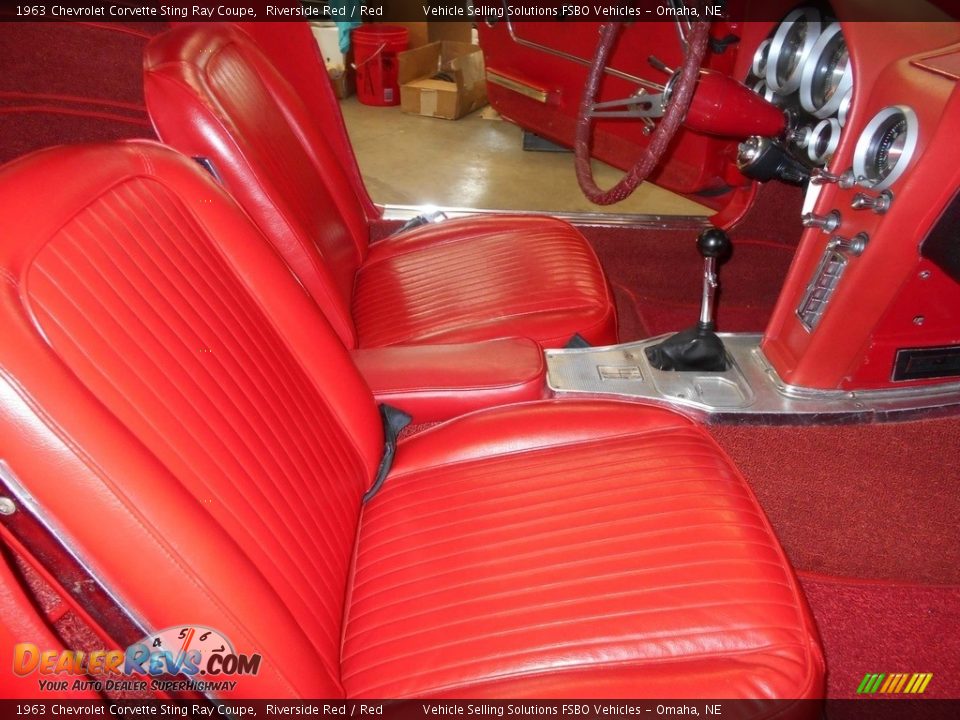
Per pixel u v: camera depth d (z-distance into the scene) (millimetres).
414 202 3115
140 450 534
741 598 800
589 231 1909
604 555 869
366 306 1563
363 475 1009
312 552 785
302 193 1351
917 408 1134
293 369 904
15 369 478
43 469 484
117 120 1174
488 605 830
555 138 2195
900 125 1020
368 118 4145
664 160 1920
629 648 761
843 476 1176
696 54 1084
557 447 1078
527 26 2039
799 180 1201
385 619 845
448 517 972
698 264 1970
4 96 1062
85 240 616
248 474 702
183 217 799
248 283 879
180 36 1167
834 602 1219
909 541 1220
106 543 513
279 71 1507
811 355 1157
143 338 632
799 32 1424
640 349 1305
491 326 1360
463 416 1140
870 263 1052
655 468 995
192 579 548
